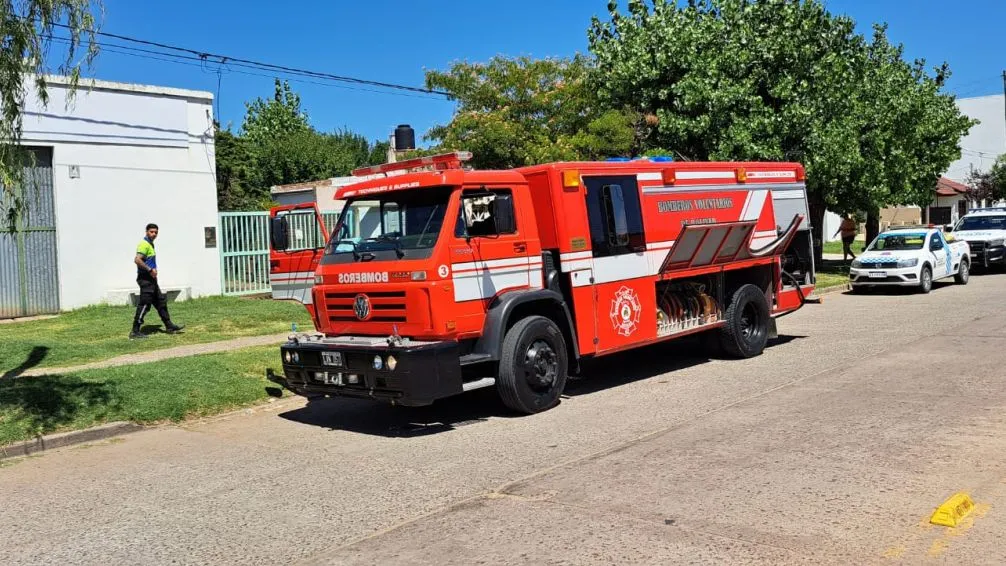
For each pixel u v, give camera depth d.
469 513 5.52
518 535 5.02
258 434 8.45
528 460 6.84
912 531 4.77
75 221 16.95
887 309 17.02
